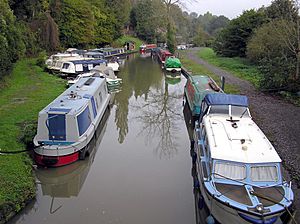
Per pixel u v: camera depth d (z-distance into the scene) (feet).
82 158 42.65
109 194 37.37
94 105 54.39
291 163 39.34
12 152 39.86
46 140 41.88
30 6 132.16
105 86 69.82
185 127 62.95
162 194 37.29
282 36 80.43
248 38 135.85
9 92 73.15
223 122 38.81
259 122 54.08
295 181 35.42
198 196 35.22
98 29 187.52
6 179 33.81
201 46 281.54
